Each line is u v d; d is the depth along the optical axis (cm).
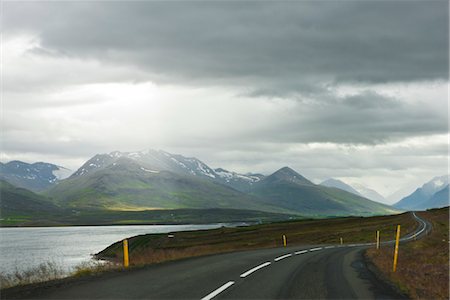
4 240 15900
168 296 1400
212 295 1435
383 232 8844
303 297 1466
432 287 1859
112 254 8781
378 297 1534
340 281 1881
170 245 9350
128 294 1424
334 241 7181
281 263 2592
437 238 6356
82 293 1435
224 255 3278
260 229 12012
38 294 1413
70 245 12688
